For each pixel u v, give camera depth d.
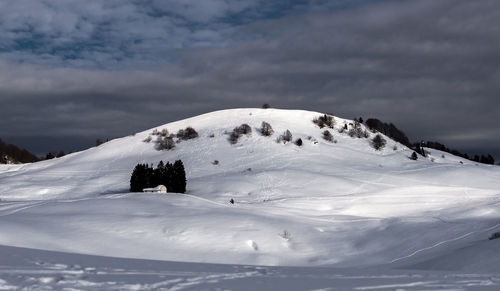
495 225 36.53
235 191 82.31
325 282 13.41
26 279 11.55
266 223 38.84
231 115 161.62
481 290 12.38
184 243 32.41
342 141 141.12
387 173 103.00
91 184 102.31
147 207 43.69
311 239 35.91
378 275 15.13
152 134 149.62
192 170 109.38
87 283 11.56
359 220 44.16
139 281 12.27
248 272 15.11
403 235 36.09
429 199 67.69
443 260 23.44
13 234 29.94
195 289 11.55
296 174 93.38
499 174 103.06
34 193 95.12
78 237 31.39
